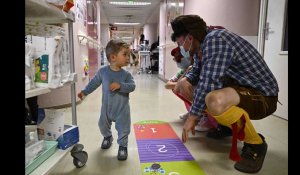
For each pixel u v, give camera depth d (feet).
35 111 4.87
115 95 4.35
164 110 8.25
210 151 4.59
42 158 3.01
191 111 3.70
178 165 3.97
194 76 5.69
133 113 7.75
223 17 9.36
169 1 18.45
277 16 7.10
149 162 4.08
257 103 3.72
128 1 22.09
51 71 2.96
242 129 3.60
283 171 3.76
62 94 8.16
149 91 13.19
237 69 3.84
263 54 7.76
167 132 5.73
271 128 5.99
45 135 3.56
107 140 4.73
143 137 5.36
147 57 30.55
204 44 3.78
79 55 10.11
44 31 3.63
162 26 21.54
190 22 4.12
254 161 3.75
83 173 3.67
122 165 3.95
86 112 7.70
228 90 3.59
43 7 2.90
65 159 4.16
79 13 10.24
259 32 7.88
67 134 3.53
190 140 5.19
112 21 35.14
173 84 6.77
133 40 58.29
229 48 3.59
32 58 2.86
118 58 4.35
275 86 3.91
